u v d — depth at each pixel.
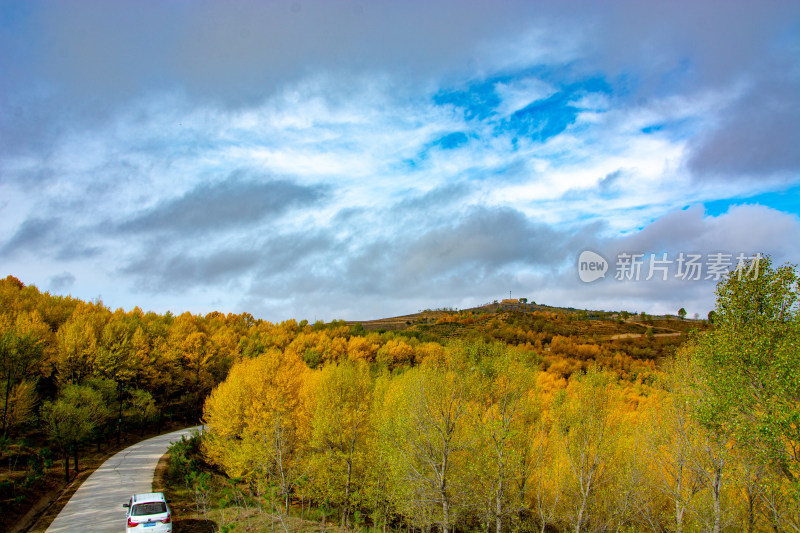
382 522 28.83
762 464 17.70
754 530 20.61
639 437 27.02
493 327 146.75
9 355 34.09
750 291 19.17
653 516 27.30
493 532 29.09
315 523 23.09
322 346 79.69
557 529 31.75
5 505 22.00
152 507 17.66
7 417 33.56
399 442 26.17
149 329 63.38
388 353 82.44
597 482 27.64
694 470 22.45
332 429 29.97
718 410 18.80
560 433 29.50
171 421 57.19
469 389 27.20
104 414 35.38
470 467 25.23
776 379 17.45
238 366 40.75
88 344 44.59
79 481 29.00
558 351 104.12
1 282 68.25
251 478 29.73
